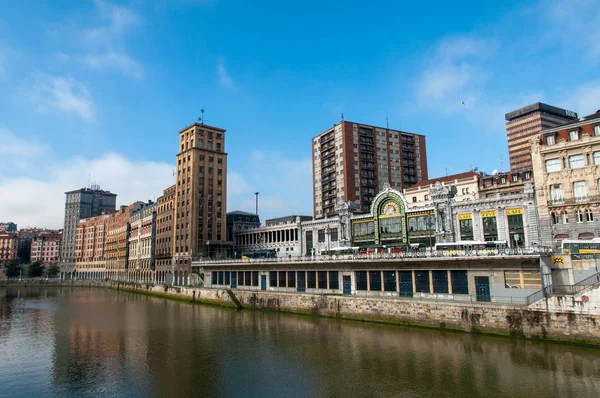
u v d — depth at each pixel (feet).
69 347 155.84
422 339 149.79
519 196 220.84
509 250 164.96
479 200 235.20
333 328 178.40
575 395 97.04
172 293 347.97
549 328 135.33
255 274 281.13
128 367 128.16
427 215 253.03
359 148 431.43
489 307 148.97
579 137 205.67
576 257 156.35
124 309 276.00
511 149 586.04
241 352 143.02
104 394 105.81
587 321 128.36
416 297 188.85
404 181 453.58
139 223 528.63
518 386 103.40
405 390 103.45
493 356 126.41
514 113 583.99
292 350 143.33
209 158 407.03
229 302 270.87
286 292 236.63
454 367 118.83
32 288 551.18
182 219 399.24
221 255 395.34
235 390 106.63
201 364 130.00
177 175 416.67
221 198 408.26
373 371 118.01
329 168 450.71
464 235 238.48
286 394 103.09
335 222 312.91
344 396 101.04
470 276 172.96
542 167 213.87
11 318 237.86
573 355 122.83
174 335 175.42
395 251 228.02
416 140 474.08
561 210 205.57
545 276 155.43
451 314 158.51
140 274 504.43
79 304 316.40
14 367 130.11
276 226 369.30
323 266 231.09
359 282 213.87
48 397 104.12
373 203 280.10
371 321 185.88
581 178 202.08
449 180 328.08
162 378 117.19
